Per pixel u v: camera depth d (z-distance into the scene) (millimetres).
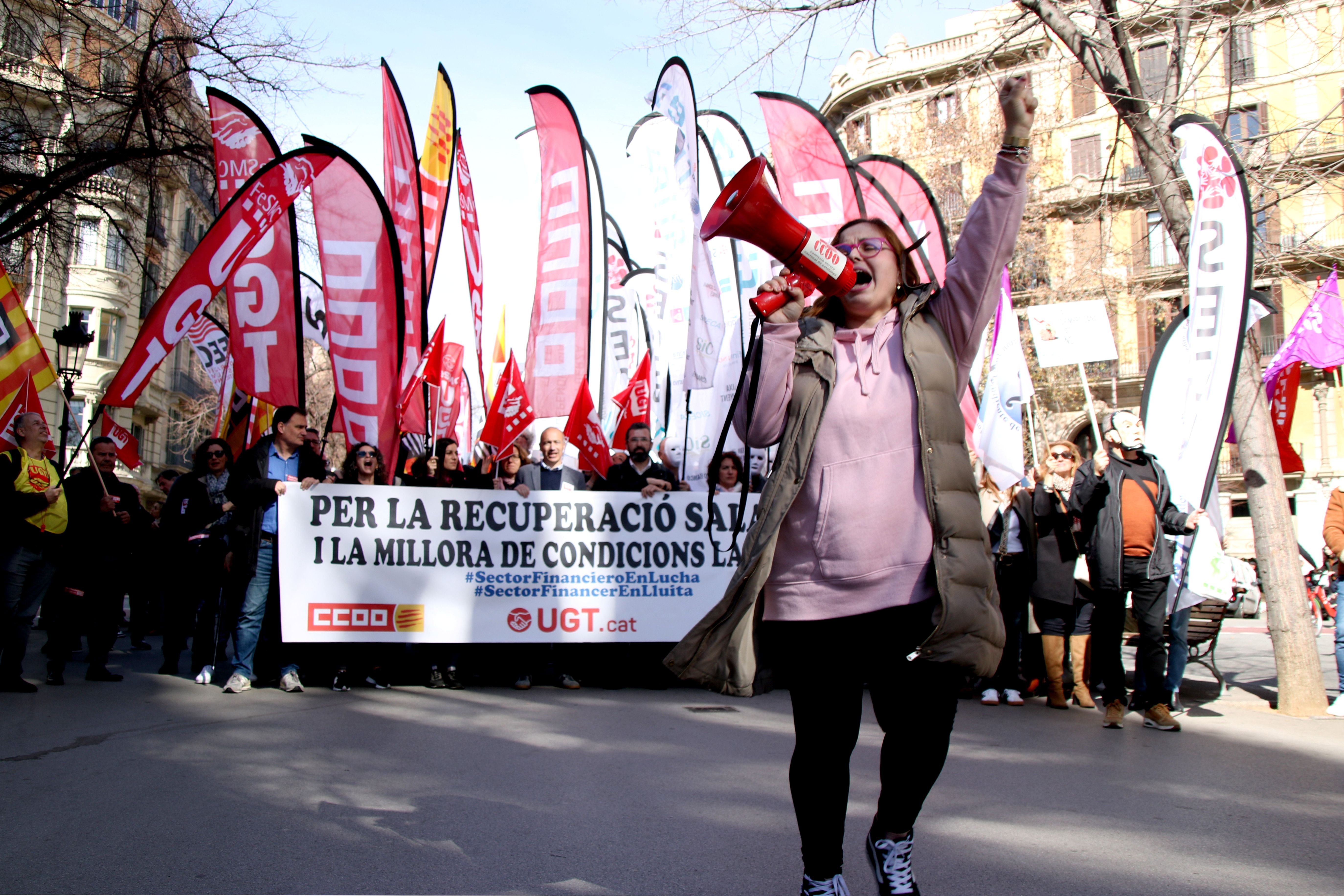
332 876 2730
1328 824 3566
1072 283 20109
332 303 7992
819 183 8695
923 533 2361
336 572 6836
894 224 8641
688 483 8633
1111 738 5551
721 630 2555
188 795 3590
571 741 4934
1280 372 9820
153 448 36125
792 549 2486
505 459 8461
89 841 3012
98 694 6320
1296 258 8891
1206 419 6582
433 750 4594
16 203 11664
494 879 2738
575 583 7242
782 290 2475
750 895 2654
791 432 2477
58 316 28828
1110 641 6023
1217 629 7496
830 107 24844
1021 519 7301
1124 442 6105
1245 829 3479
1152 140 7488
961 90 9523
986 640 2324
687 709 6164
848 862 2988
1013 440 7801
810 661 2424
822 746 2406
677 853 3021
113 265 30047
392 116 8859
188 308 7641
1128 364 29656
